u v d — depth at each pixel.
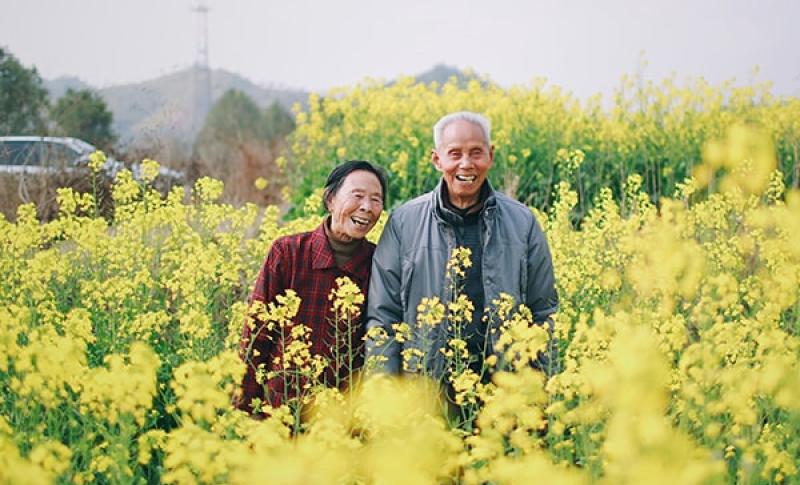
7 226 4.74
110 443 2.68
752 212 4.41
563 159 8.00
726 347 2.94
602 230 5.05
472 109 10.05
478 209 3.58
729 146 2.86
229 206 5.44
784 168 8.19
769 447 2.57
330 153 9.64
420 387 3.41
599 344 3.16
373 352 3.47
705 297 3.05
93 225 4.79
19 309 3.37
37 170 8.23
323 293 3.64
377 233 5.16
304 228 5.35
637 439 2.15
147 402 2.58
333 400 3.16
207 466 2.38
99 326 4.18
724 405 2.62
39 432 2.70
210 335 3.84
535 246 3.61
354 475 2.66
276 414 2.79
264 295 3.66
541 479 2.08
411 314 3.57
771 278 3.81
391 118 9.61
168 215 5.11
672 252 3.12
